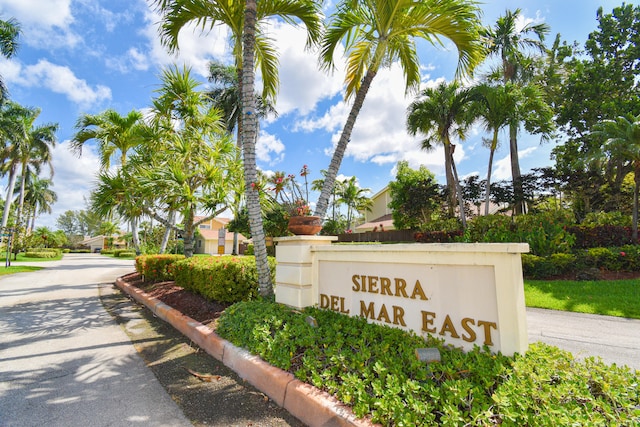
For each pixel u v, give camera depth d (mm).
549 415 1662
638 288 7730
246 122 4918
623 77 18172
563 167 17922
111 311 6449
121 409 2662
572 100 18844
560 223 12250
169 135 8078
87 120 10172
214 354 3771
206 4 5371
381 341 2822
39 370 3494
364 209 35562
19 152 28016
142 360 3770
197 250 39531
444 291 2686
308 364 2619
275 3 5570
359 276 3496
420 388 2018
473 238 14180
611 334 5066
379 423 1910
